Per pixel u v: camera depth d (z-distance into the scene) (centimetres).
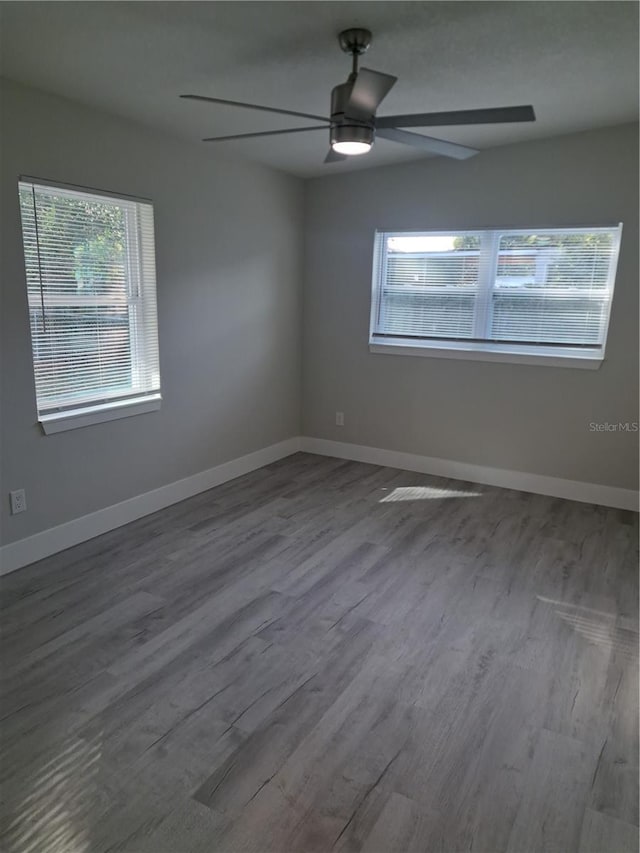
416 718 198
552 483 420
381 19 213
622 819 161
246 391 458
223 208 406
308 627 251
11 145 270
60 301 306
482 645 241
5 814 160
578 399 402
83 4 200
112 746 184
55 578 290
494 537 347
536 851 152
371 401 491
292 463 500
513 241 407
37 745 184
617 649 239
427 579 295
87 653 231
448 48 238
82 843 152
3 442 286
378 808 163
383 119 236
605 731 194
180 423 397
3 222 271
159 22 213
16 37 225
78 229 310
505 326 421
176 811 161
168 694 208
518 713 202
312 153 401
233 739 188
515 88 285
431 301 448
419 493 424
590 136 365
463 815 162
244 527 358
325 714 200
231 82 272
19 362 287
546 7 205
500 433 436
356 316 483
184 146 366
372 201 456
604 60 251
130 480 362
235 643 239
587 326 393
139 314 355
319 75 265
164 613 260
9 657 227
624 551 330
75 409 323
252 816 160
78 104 297
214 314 413
